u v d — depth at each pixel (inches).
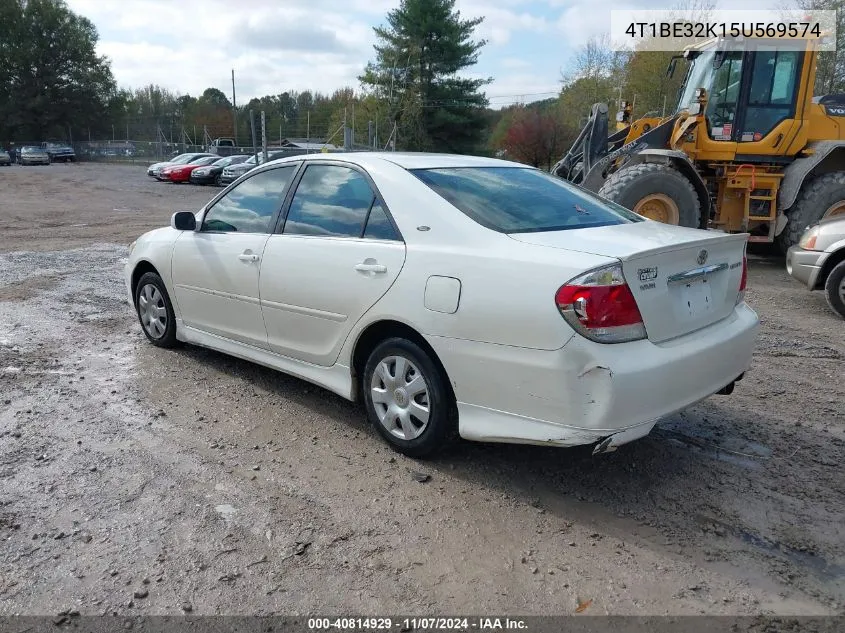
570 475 145.2
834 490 139.7
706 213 409.7
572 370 119.8
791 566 115.0
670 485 141.3
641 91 1521.9
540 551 118.7
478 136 1748.3
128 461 149.6
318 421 172.2
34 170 1610.5
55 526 124.3
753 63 404.2
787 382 203.0
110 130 2859.3
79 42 2711.6
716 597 107.2
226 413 176.9
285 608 104.3
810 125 410.6
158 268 216.7
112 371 207.6
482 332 130.1
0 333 246.2
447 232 141.0
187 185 1214.3
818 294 331.0
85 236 529.0
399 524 126.5
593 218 153.6
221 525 125.5
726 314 146.6
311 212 171.0
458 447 157.6
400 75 1673.2
